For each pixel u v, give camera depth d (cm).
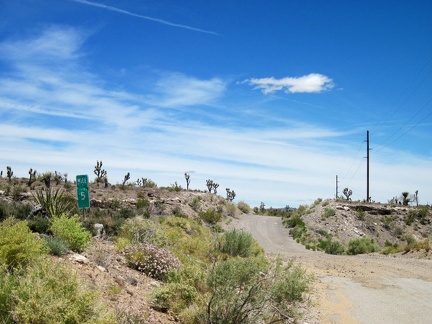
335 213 5031
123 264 1089
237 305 801
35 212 1557
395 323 1060
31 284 593
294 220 4862
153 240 1385
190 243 1625
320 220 4853
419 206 5500
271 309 909
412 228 4925
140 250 1155
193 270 1034
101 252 1097
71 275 658
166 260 1121
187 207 4466
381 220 5050
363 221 4959
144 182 5206
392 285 1531
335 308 1175
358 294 1368
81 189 1400
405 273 1825
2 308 570
